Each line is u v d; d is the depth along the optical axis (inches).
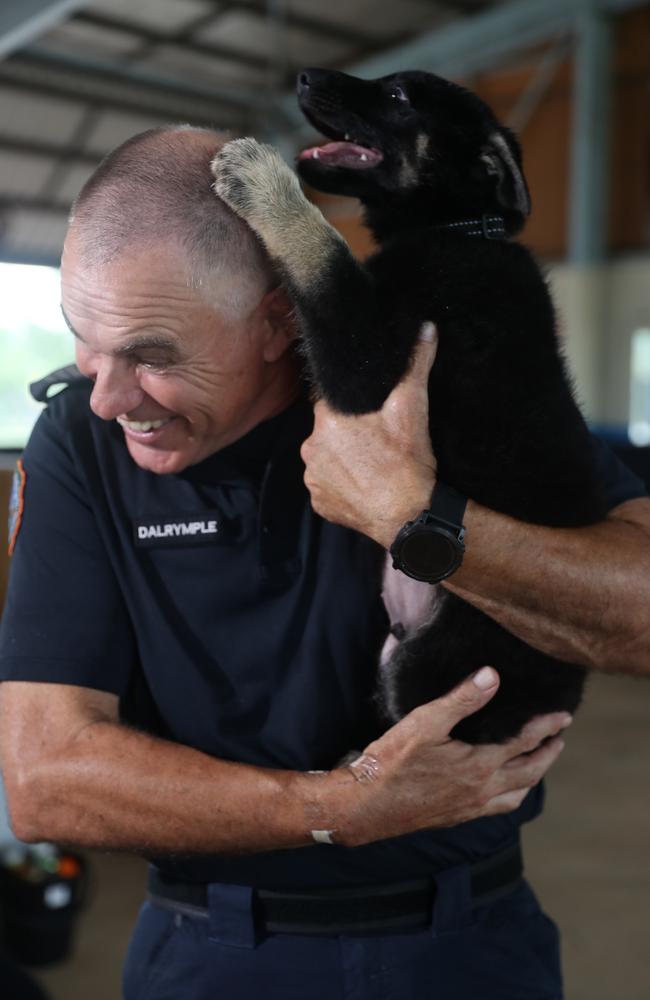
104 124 507.8
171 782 45.8
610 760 172.9
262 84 517.0
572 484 56.0
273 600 50.9
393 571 52.4
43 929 105.0
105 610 50.7
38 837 48.4
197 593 50.7
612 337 436.5
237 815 45.6
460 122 69.7
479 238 62.6
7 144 496.1
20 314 428.5
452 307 57.8
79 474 51.8
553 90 452.8
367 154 71.5
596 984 108.7
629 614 48.6
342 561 51.3
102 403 47.4
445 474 56.2
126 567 51.0
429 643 54.3
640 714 197.5
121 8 432.5
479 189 69.3
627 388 433.7
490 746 48.1
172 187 46.2
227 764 46.8
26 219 524.1
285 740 50.7
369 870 50.5
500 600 48.8
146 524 51.0
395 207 71.9
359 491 48.2
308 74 71.6
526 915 55.1
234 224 47.9
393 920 50.9
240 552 50.9
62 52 462.9
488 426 56.4
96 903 120.4
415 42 462.0
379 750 46.1
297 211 53.4
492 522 47.6
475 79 476.7
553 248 462.0
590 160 423.8
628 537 51.0
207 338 46.9
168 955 52.3
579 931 119.3
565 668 57.1
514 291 59.8
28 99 479.5
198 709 50.5
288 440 51.4
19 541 51.6
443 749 45.9
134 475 52.1
